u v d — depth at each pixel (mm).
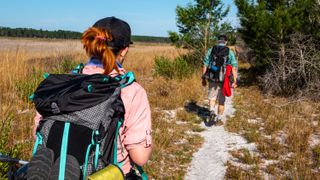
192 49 18188
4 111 6883
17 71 10164
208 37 17766
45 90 2051
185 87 11789
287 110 9328
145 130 2047
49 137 1957
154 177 5371
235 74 7949
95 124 1937
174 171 5660
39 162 1895
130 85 2070
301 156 6109
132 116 2033
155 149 6305
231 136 7500
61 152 1902
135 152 2027
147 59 20781
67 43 15219
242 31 13953
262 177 5469
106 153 1986
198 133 7719
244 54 19719
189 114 8992
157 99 10047
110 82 2020
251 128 7918
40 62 12586
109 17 2158
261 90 12195
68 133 1929
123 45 2152
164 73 13922
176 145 6820
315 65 10906
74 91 1957
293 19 11930
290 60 11586
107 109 1957
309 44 11688
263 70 14500
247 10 13242
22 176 2053
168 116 8812
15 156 4273
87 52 2135
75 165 1882
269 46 12570
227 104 10422
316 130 7695
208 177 5562
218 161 6176
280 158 6176
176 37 18219
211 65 7973
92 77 2010
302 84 11445
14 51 11688
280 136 7348
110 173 1897
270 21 12000
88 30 2113
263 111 9172
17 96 8469
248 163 6039
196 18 17797
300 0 12250
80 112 1934
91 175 1848
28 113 7422
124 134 2045
